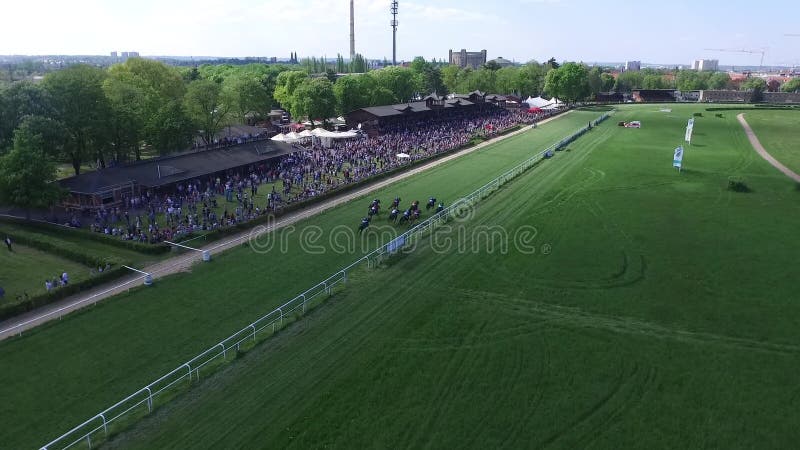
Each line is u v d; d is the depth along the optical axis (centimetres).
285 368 2967
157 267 4375
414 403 2686
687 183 7100
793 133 11912
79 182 6078
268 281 4116
